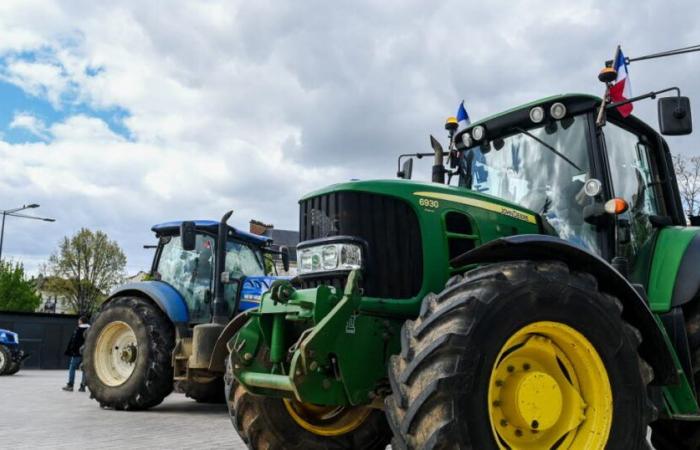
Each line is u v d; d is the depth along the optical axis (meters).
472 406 2.75
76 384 14.33
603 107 4.12
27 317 24.50
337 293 3.43
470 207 3.92
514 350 3.09
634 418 3.14
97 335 8.94
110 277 47.78
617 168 4.51
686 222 5.05
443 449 2.68
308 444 4.14
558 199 4.34
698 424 4.13
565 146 4.37
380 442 4.34
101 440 5.98
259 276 9.86
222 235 9.22
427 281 3.65
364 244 3.65
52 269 47.34
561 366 3.22
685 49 5.11
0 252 26.92
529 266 3.13
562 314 3.09
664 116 3.98
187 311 8.88
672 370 3.43
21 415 8.05
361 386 3.34
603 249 4.08
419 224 3.72
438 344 2.79
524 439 3.06
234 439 6.07
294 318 3.53
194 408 9.04
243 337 3.84
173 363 8.47
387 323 3.53
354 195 3.75
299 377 3.20
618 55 5.33
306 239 3.93
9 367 18.50
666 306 4.06
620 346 3.19
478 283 3.02
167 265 9.88
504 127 4.69
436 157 5.04
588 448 3.07
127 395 8.51
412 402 2.79
